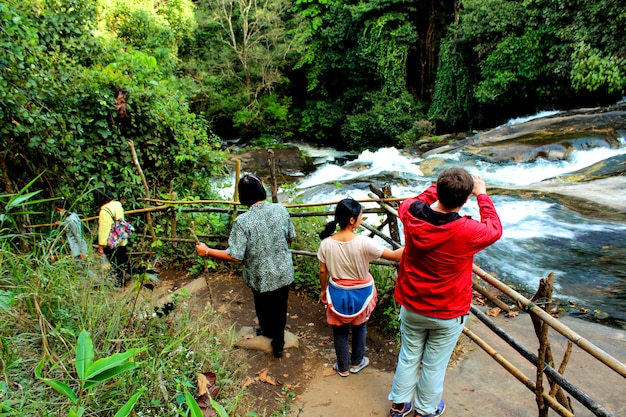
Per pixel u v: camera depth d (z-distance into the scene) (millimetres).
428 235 2277
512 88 16688
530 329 3977
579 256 5949
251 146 22641
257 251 3195
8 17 4641
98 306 2910
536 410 2914
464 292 2445
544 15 14727
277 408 2953
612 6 12867
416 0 19688
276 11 22391
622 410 2895
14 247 3641
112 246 4703
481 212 2434
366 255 2924
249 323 4074
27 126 4938
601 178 9367
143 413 2338
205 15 21750
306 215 4488
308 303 4414
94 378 1846
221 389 2807
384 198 3891
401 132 19953
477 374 3305
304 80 25812
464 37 17078
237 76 22922
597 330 4016
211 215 5656
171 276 5207
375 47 20094
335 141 24297
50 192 5461
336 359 3543
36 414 2090
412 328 2631
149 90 6473
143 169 6605
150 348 2762
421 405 2723
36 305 2406
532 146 12711
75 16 7344
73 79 5723
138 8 16125
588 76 13523
